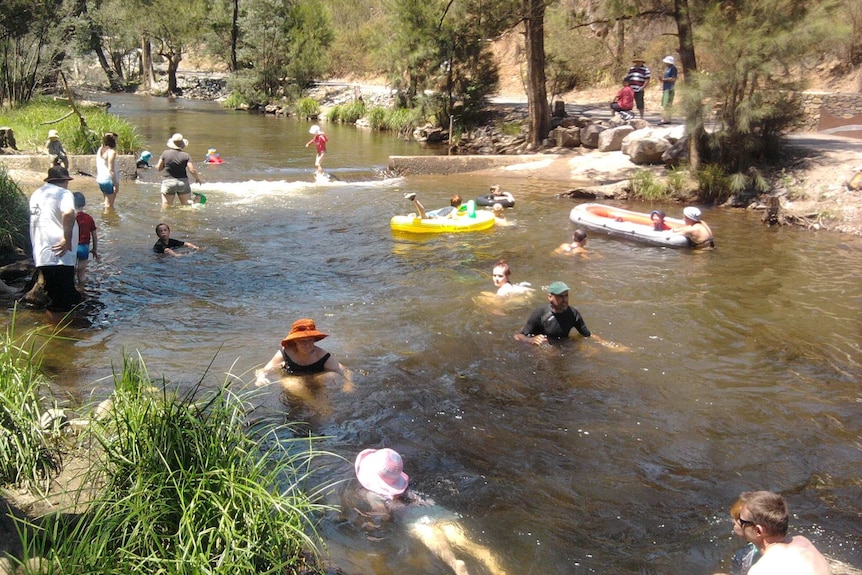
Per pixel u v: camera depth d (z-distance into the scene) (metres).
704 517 4.82
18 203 11.48
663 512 4.88
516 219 13.91
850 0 23.33
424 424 5.96
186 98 47.88
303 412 6.07
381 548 4.39
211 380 6.61
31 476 4.63
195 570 3.64
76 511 4.32
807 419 6.23
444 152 24.02
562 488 5.13
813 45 14.77
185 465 4.44
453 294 9.34
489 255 11.31
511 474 5.28
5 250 10.38
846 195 14.24
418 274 10.23
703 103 16.09
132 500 4.09
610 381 6.86
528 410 6.26
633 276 10.34
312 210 14.45
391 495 4.86
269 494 4.20
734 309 9.03
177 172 14.27
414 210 14.55
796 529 4.71
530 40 22.14
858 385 6.94
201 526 4.00
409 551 4.38
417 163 19.34
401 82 30.59
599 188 16.44
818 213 13.81
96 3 41.00
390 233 12.63
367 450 5.10
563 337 7.80
